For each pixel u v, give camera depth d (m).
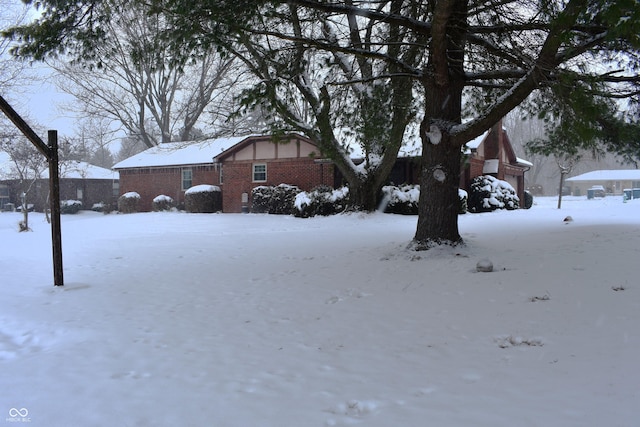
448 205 9.34
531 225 14.09
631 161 10.64
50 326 5.45
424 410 3.12
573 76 7.12
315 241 12.62
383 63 11.93
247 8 7.77
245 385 3.67
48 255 11.20
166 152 31.36
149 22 10.54
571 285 6.09
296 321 5.48
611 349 3.95
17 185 35.91
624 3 5.01
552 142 11.49
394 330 4.94
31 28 8.73
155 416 3.17
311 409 3.21
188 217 22.70
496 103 8.39
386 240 12.05
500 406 3.10
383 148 17.77
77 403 3.38
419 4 9.53
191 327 5.37
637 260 7.36
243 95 9.01
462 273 7.29
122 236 15.12
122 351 4.55
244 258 10.27
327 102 13.00
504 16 8.50
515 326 4.76
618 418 2.83
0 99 6.96
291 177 24.36
